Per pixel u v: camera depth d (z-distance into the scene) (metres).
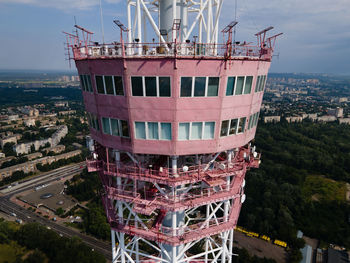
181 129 22.70
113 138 25.08
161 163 28.03
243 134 26.19
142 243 84.06
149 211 23.42
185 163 31.00
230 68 21.91
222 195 26.09
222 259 29.25
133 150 24.11
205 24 32.25
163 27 28.11
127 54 24.52
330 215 102.12
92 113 26.61
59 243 79.56
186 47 23.42
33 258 76.06
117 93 22.89
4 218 106.56
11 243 84.62
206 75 21.31
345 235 90.31
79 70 26.09
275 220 96.12
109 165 27.14
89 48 26.12
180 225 30.77
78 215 110.12
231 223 27.39
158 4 30.53
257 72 24.66
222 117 23.31
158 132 22.91
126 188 31.66
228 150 26.97
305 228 94.62
